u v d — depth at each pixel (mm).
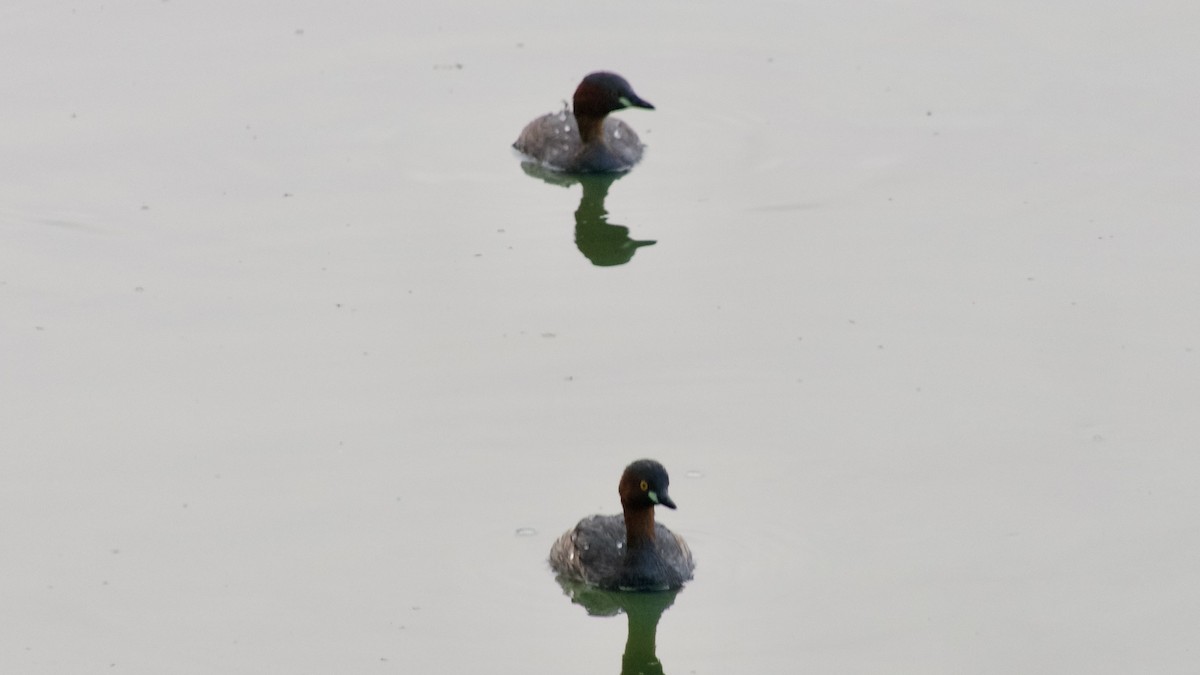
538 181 31422
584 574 20156
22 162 31609
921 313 26156
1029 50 35969
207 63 35812
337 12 38375
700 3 38719
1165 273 27156
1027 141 32219
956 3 38281
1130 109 33312
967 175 30953
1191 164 31062
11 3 38500
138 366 24781
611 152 31781
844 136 32688
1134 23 36906
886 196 30234
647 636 19219
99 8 38438
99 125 33094
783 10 38281
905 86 34625
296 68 35719
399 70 35719
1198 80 34312
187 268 27859
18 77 35031
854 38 36844
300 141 32688
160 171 31375
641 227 29500
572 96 34188
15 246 28516
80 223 29375
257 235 29031
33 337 25578
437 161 32094
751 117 33625
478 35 37344
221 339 25562
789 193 30516
